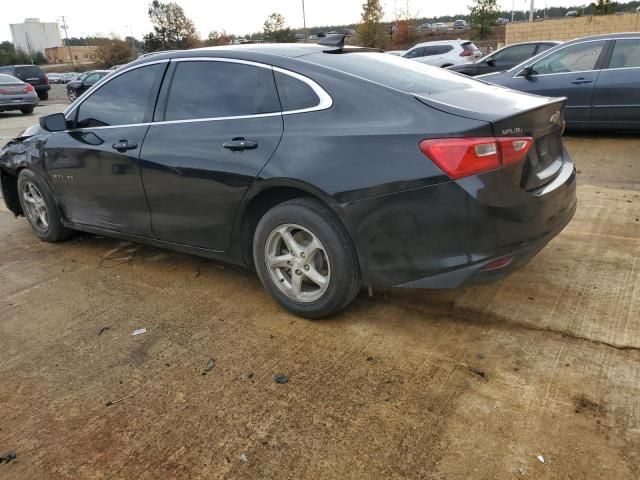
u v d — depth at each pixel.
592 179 6.03
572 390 2.51
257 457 2.22
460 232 2.63
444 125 2.64
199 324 3.29
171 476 2.15
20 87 18.34
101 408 2.57
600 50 8.00
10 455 2.29
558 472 2.06
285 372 2.76
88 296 3.76
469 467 2.11
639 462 2.09
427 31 51.78
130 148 3.74
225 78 3.41
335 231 2.94
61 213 4.62
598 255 3.95
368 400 2.52
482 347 2.89
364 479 2.08
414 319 3.21
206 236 3.54
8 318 3.50
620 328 2.98
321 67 3.12
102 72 24.53
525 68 8.65
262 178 3.07
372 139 2.77
